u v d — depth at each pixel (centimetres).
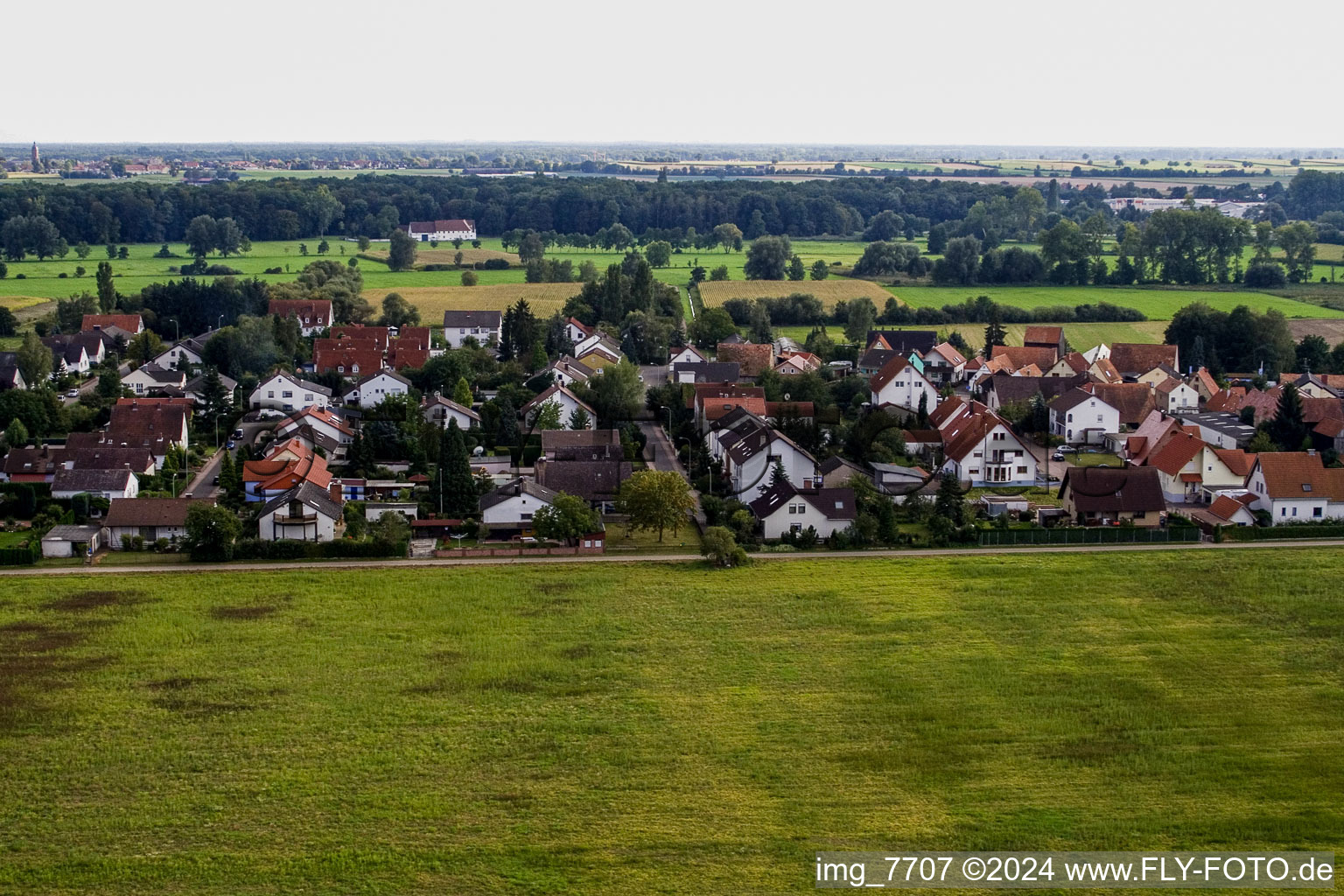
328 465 13925
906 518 12300
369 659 8688
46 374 17800
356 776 7019
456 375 18138
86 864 6147
